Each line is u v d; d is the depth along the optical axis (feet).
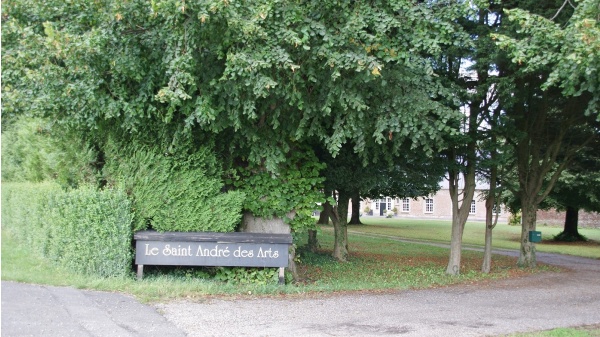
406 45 29.76
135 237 31.09
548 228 138.82
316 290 32.40
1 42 29.53
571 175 83.66
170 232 31.91
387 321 24.43
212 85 27.96
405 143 39.01
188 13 25.54
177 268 33.27
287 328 22.30
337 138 29.53
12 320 20.98
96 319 21.95
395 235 103.96
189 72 26.55
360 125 30.27
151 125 31.65
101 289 27.71
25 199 42.39
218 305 26.32
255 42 27.27
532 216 54.24
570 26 24.64
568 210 104.27
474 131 41.57
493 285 39.60
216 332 21.09
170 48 27.27
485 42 36.35
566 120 48.83
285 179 35.37
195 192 32.58
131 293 27.32
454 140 39.06
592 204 91.45
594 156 65.82
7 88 30.12
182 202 32.35
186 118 29.37
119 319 22.21
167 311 24.26
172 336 20.20
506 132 42.32
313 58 27.84
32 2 28.07
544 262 62.03
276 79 28.27
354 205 135.44
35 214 37.58
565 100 45.03
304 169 35.91
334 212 53.31
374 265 50.60
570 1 30.86
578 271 52.34
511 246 89.10
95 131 32.42
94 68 27.86
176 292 28.19
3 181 64.03
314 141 36.96
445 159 43.16
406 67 31.09
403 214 214.48
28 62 29.40
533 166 53.31
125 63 27.37
